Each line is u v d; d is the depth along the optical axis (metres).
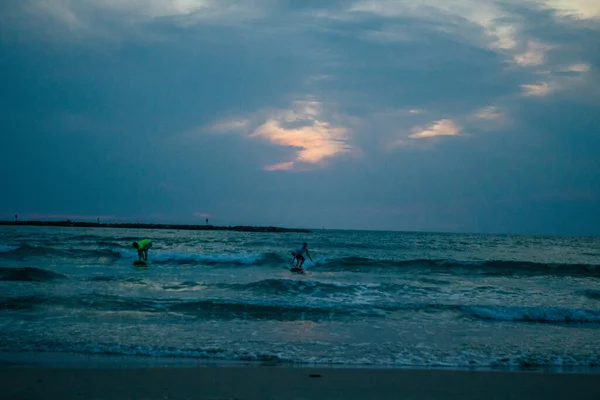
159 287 13.72
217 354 7.06
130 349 7.17
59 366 6.23
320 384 5.70
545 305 12.41
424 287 14.79
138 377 5.81
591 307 12.18
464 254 35.53
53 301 10.59
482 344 8.12
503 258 32.31
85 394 5.11
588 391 5.77
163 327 8.77
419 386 5.76
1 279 14.71
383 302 11.93
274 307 10.63
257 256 22.80
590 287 16.62
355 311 10.73
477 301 12.75
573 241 91.81
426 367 6.70
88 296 11.27
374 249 38.03
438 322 9.90
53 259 22.05
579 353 7.69
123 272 17.64
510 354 7.52
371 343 8.00
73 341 7.52
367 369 6.46
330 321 9.79
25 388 5.27
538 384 6.01
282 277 17.31
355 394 5.36
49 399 4.92
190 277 16.55
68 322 8.88
